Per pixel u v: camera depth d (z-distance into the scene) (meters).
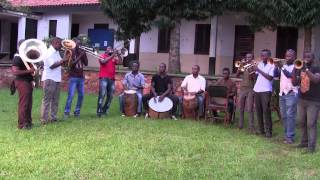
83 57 11.73
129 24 17.03
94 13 25.58
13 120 10.94
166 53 23.77
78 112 11.95
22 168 7.00
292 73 9.36
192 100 12.11
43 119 10.73
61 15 25.89
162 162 7.65
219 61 22.31
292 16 14.54
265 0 14.76
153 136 9.62
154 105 12.12
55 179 6.57
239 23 22.14
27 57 9.78
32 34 26.66
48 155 7.79
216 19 21.36
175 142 9.10
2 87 18.06
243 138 9.97
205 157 8.12
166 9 15.99
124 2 16.05
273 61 10.27
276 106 11.84
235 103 12.12
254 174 7.18
